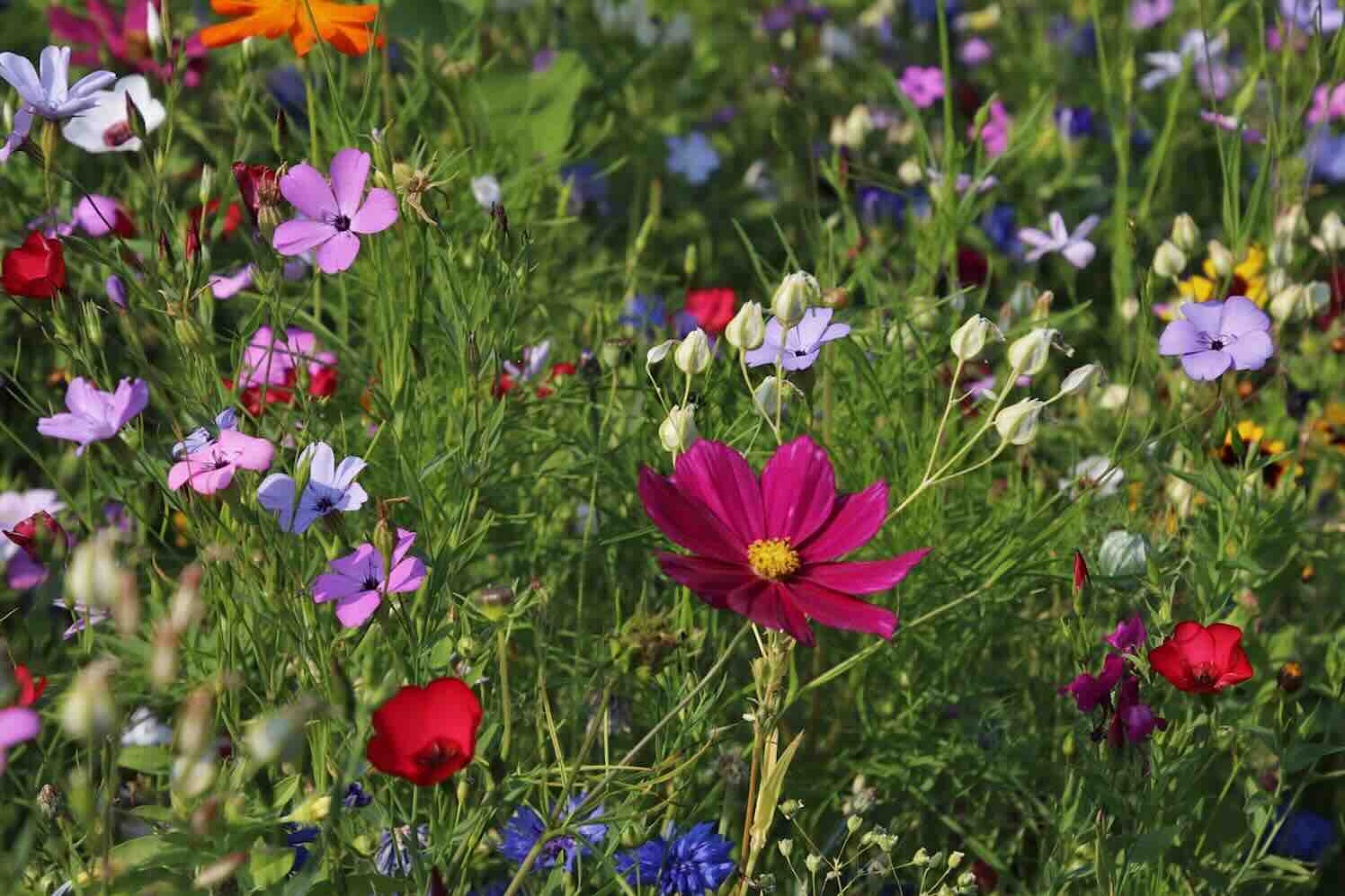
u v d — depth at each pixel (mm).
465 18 1523
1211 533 1305
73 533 1270
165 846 1102
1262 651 1294
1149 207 1594
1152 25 2184
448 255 1264
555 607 1312
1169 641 1205
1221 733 1282
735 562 1142
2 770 1062
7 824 1187
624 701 1263
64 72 1215
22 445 1198
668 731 1222
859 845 1269
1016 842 1280
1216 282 1425
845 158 1515
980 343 1166
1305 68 1740
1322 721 1294
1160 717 1219
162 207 1256
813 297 1163
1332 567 1353
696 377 1285
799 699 1312
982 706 1307
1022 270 1624
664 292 1654
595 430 1332
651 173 1848
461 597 1230
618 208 1819
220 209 1313
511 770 1188
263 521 1179
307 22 1286
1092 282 1689
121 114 1297
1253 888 1283
